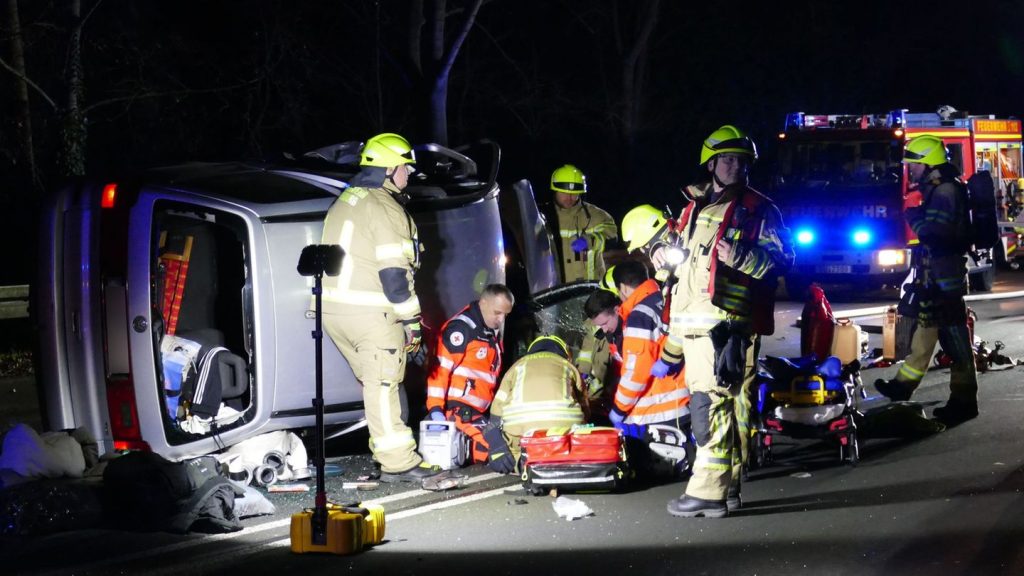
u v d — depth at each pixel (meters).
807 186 25.64
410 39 28.12
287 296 10.43
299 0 34.81
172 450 10.11
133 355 10.02
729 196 8.73
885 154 25.38
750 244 8.55
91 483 9.20
